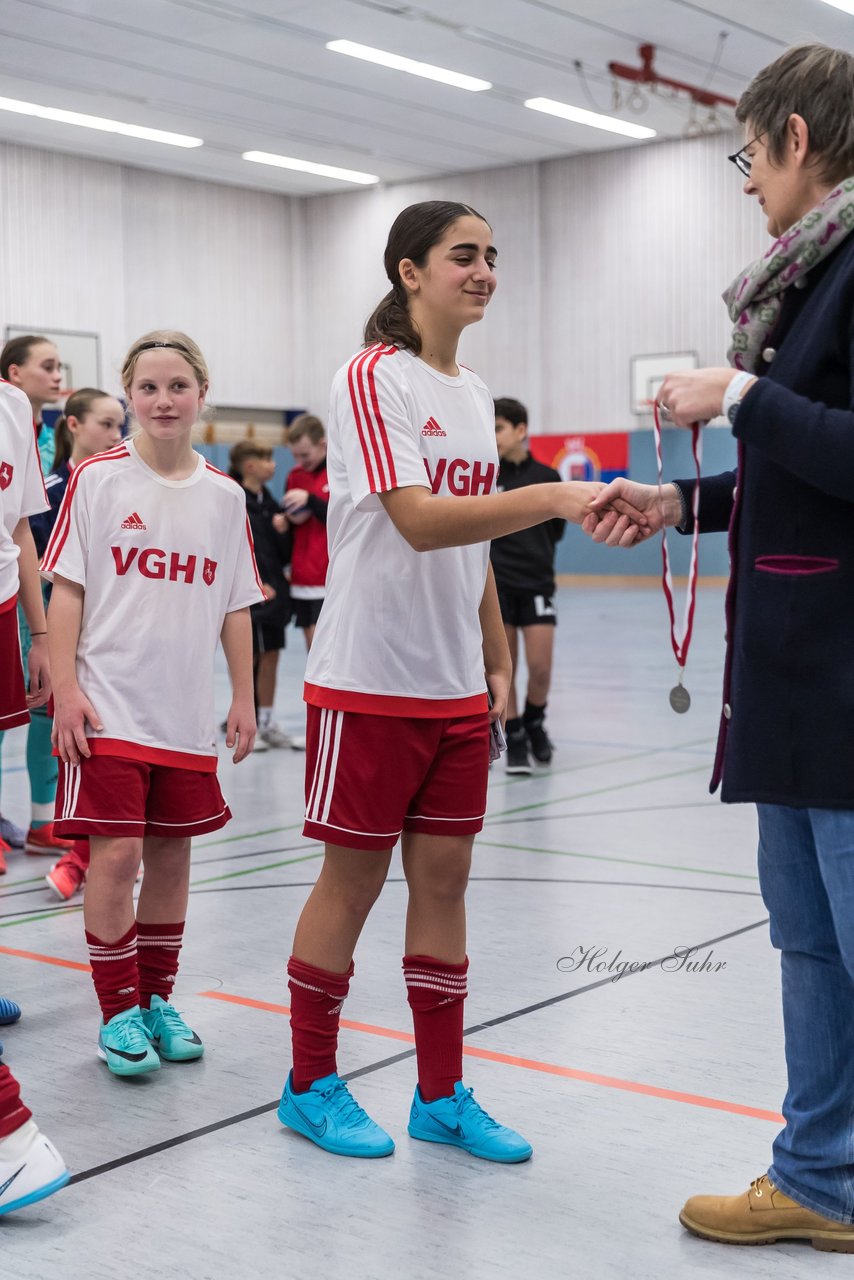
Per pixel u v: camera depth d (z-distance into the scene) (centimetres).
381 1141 224
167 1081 257
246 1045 276
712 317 1834
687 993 304
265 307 2133
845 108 172
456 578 221
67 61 1480
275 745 695
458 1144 227
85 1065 265
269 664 694
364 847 220
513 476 617
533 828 486
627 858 438
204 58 1484
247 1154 225
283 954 337
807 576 176
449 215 220
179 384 264
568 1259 191
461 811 226
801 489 175
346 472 220
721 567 1855
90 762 259
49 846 447
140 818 261
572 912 374
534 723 616
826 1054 191
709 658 1055
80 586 266
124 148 1834
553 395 1989
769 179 179
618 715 777
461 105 1678
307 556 705
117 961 261
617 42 1460
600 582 1970
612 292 1917
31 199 1814
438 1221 202
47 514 417
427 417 218
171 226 1994
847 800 175
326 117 1720
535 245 1975
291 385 2180
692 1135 231
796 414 165
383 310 226
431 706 221
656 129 1792
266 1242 195
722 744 188
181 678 267
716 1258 192
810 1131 194
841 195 167
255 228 2109
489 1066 261
